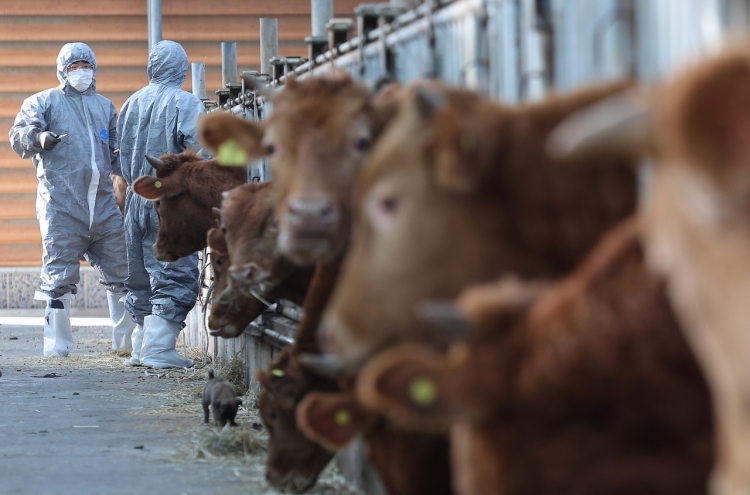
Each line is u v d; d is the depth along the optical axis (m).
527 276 3.67
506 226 3.68
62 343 17.86
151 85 15.17
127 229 15.71
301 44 25.84
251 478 7.82
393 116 5.28
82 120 17.86
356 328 3.83
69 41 25.78
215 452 8.99
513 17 5.18
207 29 25.58
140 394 12.99
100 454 8.94
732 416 2.06
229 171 11.33
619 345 2.84
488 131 3.59
